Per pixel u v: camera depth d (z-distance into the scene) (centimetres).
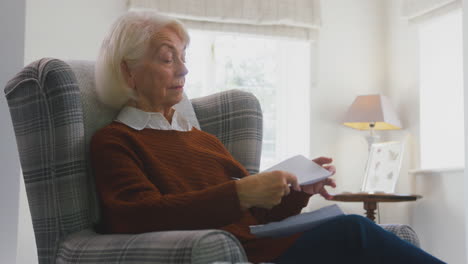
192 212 119
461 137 384
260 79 441
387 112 397
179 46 160
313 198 420
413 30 415
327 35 438
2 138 175
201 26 402
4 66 177
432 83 401
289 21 417
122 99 158
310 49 430
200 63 431
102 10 386
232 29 408
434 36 402
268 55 444
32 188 145
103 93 157
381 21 452
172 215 120
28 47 367
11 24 179
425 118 402
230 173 166
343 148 431
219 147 173
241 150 188
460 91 388
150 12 161
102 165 138
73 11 379
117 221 125
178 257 102
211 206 119
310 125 426
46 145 143
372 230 120
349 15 446
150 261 106
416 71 409
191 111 187
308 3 423
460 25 392
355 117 400
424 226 386
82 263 123
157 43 155
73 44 378
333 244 119
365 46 446
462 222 348
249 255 127
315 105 429
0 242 173
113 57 154
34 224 146
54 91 142
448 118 393
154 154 149
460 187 351
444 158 393
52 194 142
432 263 118
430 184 382
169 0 393
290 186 160
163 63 155
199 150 159
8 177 175
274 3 414
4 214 174
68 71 146
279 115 441
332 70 436
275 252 124
